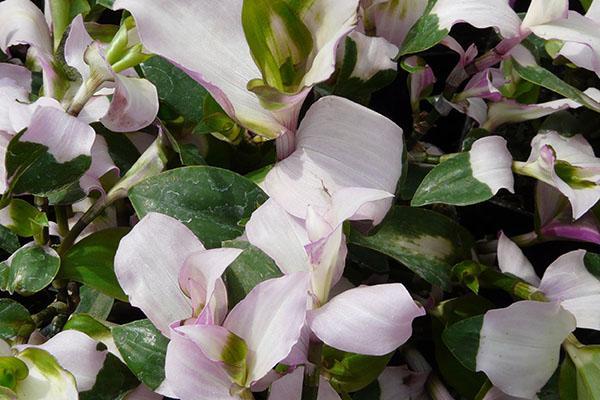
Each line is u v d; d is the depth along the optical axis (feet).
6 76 1.68
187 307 1.48
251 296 1.44
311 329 1.44
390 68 1.63
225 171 1.55
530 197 1.78
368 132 1.55
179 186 1.54
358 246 1.63
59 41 1.68
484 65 1.65
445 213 1.71
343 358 1.55
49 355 1.48
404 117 1.85
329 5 1.47
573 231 1.67
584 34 1.59
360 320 1.42
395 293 1.42
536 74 1.62
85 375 1.51
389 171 1.54
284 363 1.45
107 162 1.60
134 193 1.54
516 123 1.78
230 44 1.53
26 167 1.49
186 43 1.52
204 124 1.58
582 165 1.63
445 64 1.87
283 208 1.51
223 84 1.52
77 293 1.66
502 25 1.58
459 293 1.68
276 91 1.46
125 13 1.66
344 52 1.62
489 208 1.80
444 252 1.62
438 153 1.76
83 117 1.55
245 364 1.43
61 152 1.50
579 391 1.56
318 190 1.52
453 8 1.59
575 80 1.77
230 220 1.54
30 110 1.54
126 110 1.53
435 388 1.65
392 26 1.67
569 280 1.59
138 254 1.48
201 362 1.42
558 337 1.54
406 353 1.67
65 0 1.71
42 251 1.56
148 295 1.47
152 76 1.64
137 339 1.49
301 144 1.55
